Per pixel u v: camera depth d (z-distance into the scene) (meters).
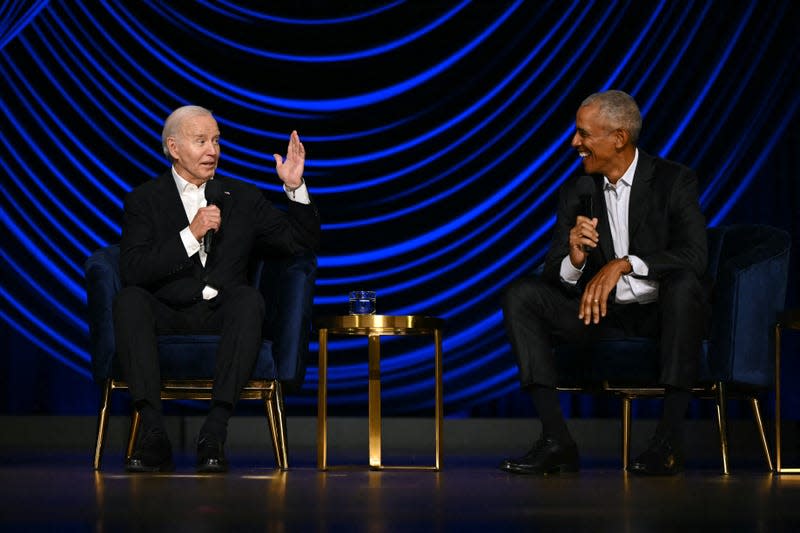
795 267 12.86
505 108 12.67
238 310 7.42
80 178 12.56
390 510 4.63
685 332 7.09
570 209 7.94
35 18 12.49
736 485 6.17
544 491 5.68
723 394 7.50
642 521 4.23
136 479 6.53
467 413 13.00
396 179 12.73
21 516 4.36
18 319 12.48
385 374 12.77
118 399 12.83
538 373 7.37
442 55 12.70
